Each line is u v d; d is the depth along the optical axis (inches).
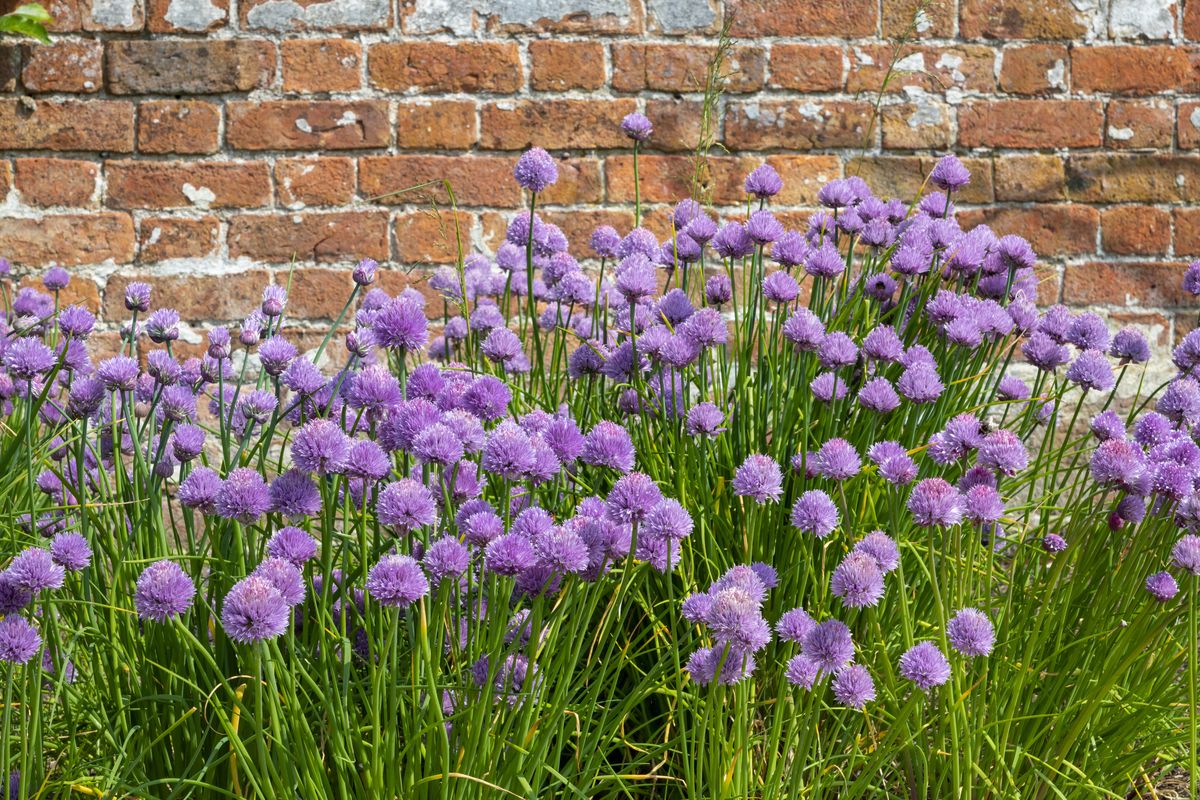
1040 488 152.2
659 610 129.3
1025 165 160.7
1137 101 161.0
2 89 154.3
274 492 110.2
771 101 159.0
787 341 133.6
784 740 126.6
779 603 129.1
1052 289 161.3
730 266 134.7
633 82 158.1
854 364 134.8
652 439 133.6
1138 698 125.7
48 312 143.4
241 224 156.1
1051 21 160.1
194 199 155.7
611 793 123.5
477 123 157.2
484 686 111.5
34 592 109.8
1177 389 129.5
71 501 130.3
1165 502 124.6
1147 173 161.3
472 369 133.6
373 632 122.3
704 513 129.6
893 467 122.1
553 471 113.9
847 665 115.5
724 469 132.4
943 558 123.0
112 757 121.9
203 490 111.3
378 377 121.3
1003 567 137.6
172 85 155.2
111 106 154.9
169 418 125.2
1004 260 137.3
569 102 157.8
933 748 123.4
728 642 109.0
